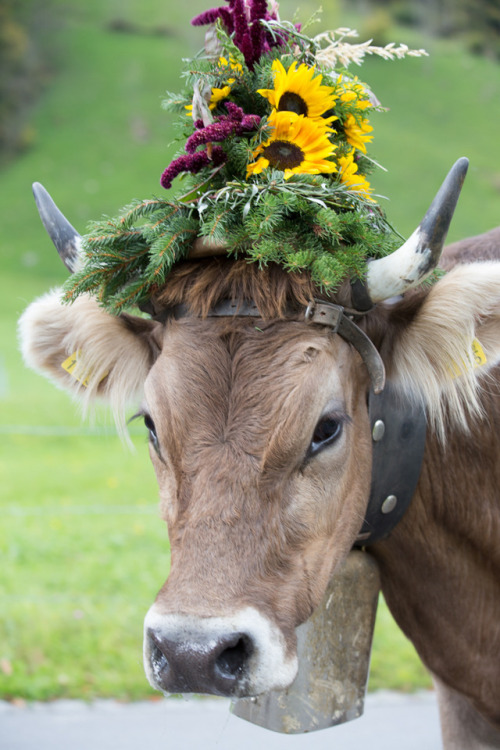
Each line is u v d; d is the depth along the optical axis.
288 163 2.89
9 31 65.75
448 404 3.28
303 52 3.07
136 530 9.67
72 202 50.69
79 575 8.14
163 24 75.62
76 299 3.17
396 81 62.69
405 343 3.00
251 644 2.47
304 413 2.63
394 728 5.96
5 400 18.58
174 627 2.43
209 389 2.66
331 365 2.73
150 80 66.62
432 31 71.69
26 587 7.79
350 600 3.27
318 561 2.71
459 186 2.62
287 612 2.60
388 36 66.69
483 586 3.45
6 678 6.30
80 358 3.29
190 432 2.64
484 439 3.33
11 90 63.28
